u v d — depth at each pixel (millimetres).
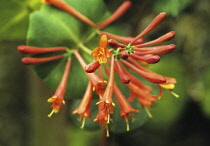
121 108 342
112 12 421
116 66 345
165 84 343
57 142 483
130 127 397
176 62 466
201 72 474
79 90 366
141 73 340
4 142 558
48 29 359
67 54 364
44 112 475
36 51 351
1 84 566
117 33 381
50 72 365
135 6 414
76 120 410
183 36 472
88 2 369
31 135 554
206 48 472
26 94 566
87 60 370
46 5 361
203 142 500
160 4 371
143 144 502
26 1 379
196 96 475
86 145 514
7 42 524
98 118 329
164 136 490
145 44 339
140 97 350
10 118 569
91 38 371
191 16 458
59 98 341
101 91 333
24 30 400
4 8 380
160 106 462
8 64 562
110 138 403
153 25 335
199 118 493
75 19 366
